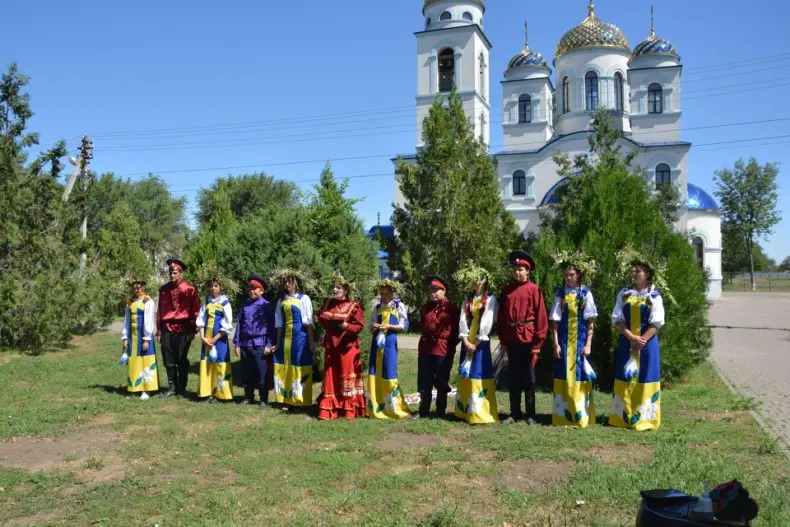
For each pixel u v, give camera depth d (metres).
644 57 35.69
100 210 42.25
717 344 17.66
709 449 6.43
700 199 41.16
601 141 23.95
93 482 5.65
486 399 7.70
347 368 8.05
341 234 11.50
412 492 5.28
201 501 5.11
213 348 8.97
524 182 36.69
